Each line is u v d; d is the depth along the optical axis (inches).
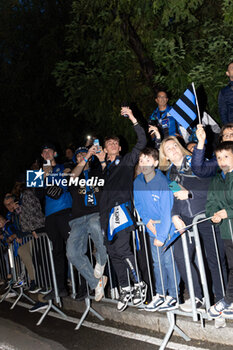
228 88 220.4
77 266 207.9
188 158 175.3
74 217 211.6
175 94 273.3
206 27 279.3
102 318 213.5
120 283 194.5
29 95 482.3
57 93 459.8
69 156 313.1
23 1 490.0
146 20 294.0
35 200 250.8
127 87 309.6
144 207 179.2
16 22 484.1
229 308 155.6
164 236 172.7
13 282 275.6
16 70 478.9
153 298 181.6
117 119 307.9
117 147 203.6
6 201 287.0
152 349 169.6
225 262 181.8
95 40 315.9
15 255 282.0
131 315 197.5
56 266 233.0
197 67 250.5
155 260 181.9
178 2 261.6
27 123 492.7
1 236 301.4
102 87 304.2
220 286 174.7
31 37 481.7
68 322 219.5
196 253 179.8
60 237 233.3
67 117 462.9
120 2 286.4
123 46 307.3
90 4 306.3
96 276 205.0
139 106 313.9
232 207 152.3
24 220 249.9
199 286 175.9
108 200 190.7
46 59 438.0
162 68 292.0
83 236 209.9
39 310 249.6
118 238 187.8
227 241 157.0
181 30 296.0
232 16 251.8
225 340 161.6
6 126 504.1
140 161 179.3
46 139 475.2
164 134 242.8
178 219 170.2
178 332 171.8
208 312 161.5
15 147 492.4
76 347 183.3
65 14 462.6
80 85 304.3
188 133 235.0
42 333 207.6
